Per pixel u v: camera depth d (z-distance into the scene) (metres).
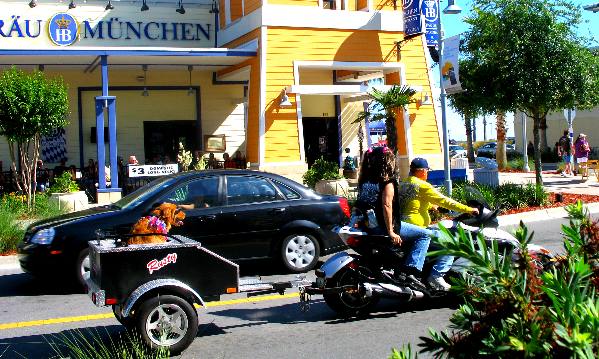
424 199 7.41
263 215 9.91
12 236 12.38
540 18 16.89
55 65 20.67
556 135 49.31
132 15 22.16
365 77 23.77
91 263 6.45
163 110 22.97
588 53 17.45
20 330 7.41
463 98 18.23
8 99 14.53
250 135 20.41
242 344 6.61
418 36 21.52
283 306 8.20
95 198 19.48
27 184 15.91
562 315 2.39
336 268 7.16
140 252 6.08
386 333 6.86
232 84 23.69
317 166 18.83
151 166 18.67
